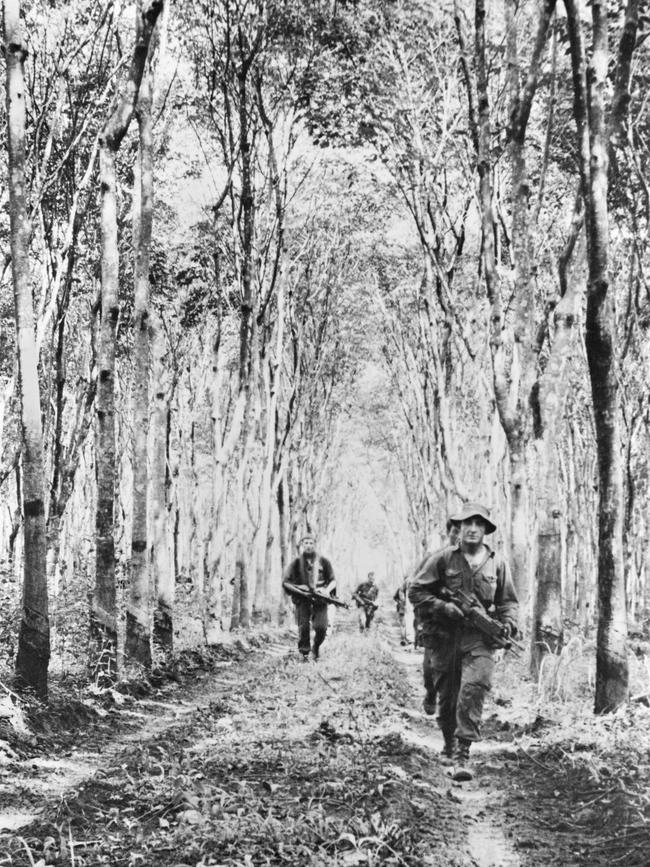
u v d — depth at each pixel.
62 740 9.27
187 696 13.36
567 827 6.15
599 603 10.05
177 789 6.11
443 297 22.25
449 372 23.97
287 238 26.75
